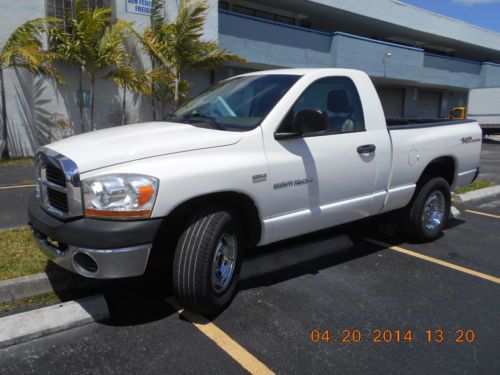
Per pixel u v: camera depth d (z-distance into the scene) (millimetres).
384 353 3014
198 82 15312
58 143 3387
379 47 19234
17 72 11688
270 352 2994
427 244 5352
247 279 4172
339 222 4238
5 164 11031
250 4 18703
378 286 4078
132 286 3959
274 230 3662
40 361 2846
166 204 2947
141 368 2795
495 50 28469
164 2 13391
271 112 3619
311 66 17109
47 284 3715
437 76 22828
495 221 6586
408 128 4812
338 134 4062
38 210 3330
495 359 2975
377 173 4402
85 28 11594
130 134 3410
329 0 18750
